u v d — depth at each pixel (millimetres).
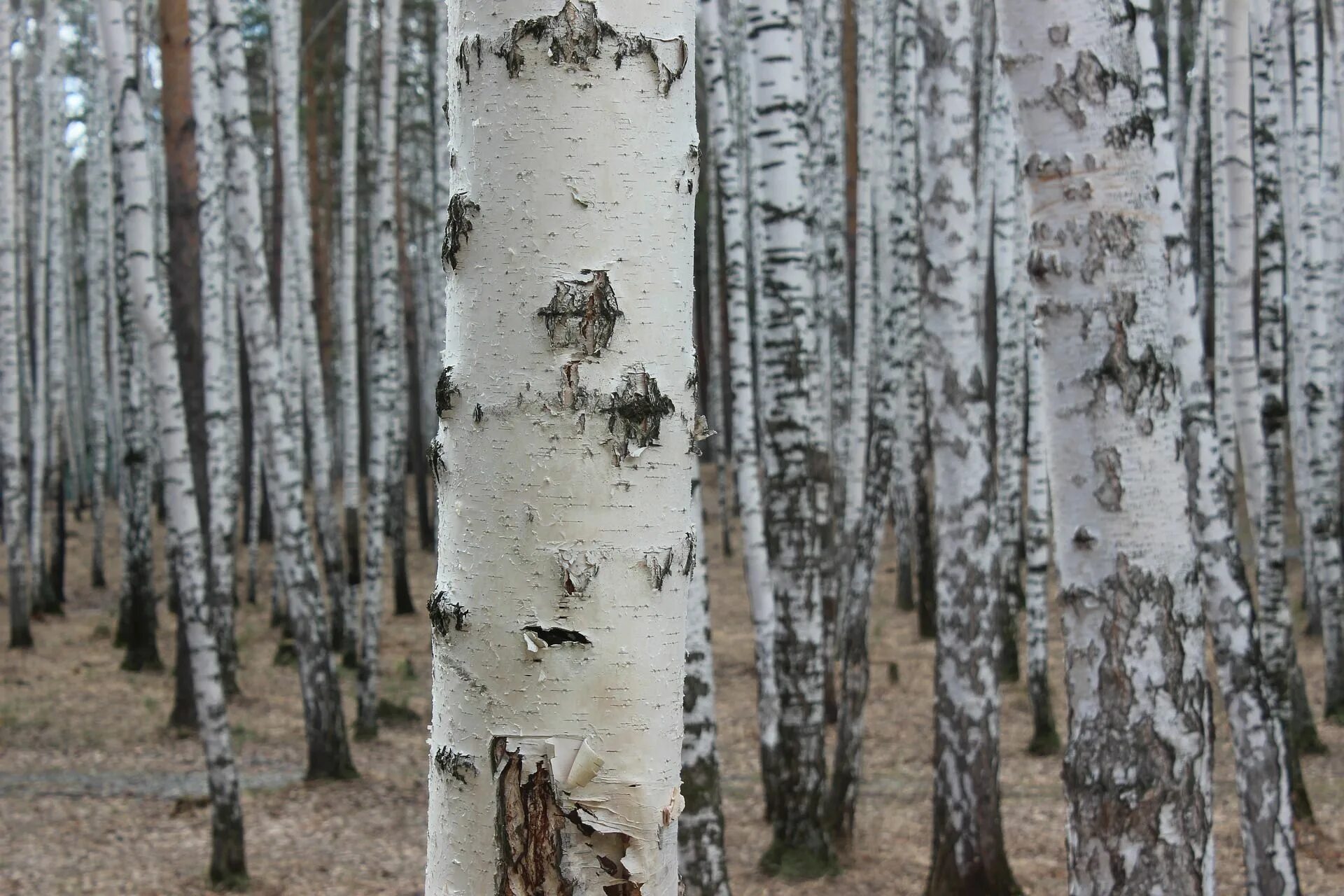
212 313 9688
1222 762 9633
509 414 1365
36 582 18422
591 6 1353
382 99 11938
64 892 7160
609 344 1358
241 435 22734
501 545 1370
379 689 13586
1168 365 3143
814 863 7523
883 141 12422
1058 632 15164
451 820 1415
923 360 6637
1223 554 5035
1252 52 8859
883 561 20297
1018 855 7676
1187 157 11852
